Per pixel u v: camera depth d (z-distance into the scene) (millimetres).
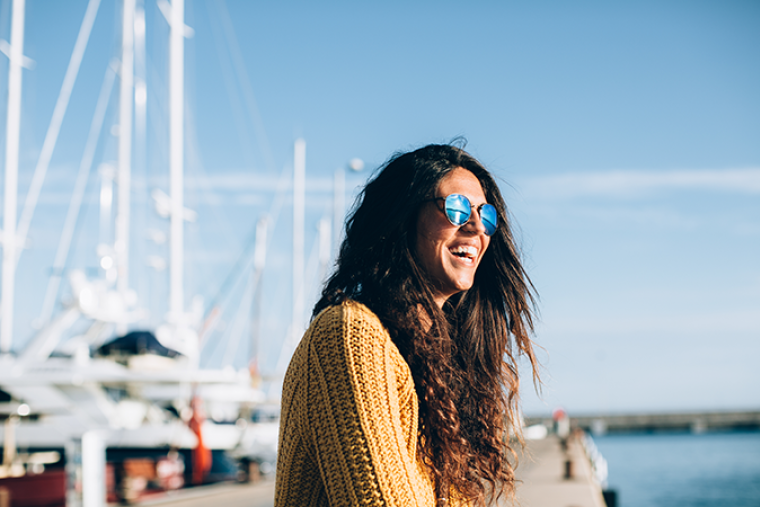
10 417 20312
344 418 1256
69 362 20844
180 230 24891
